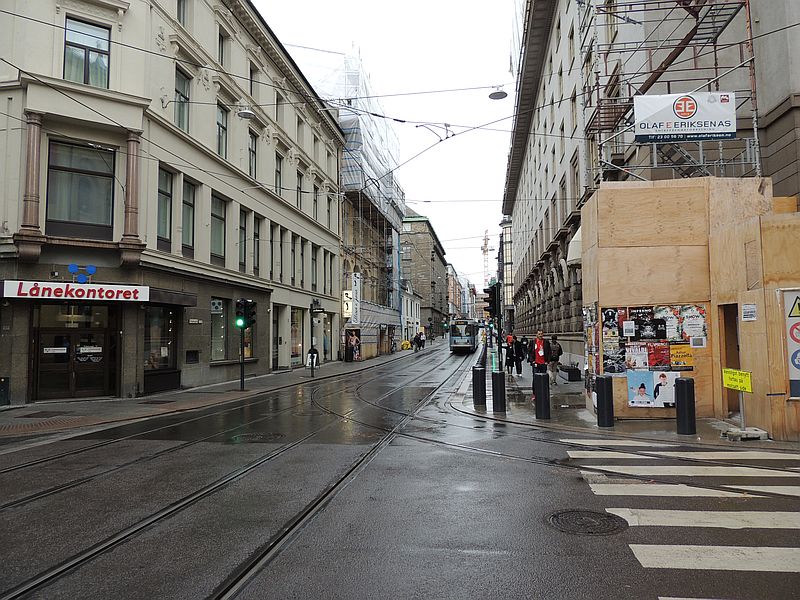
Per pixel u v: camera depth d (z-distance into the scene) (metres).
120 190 17.41
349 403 16.16
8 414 14.09
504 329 61.66
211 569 4.50
